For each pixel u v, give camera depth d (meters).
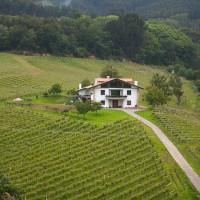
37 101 136.62
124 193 70.62
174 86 165.38
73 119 107.50
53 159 84.44
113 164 82.44
